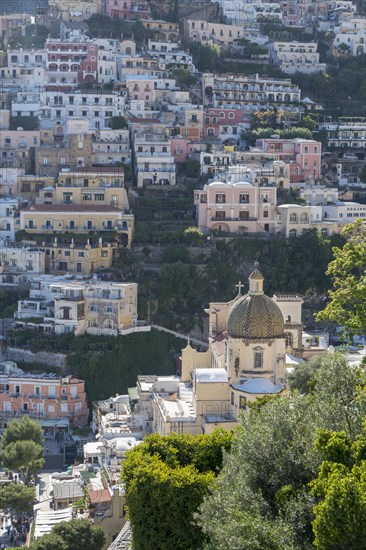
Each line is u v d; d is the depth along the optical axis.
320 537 103.44
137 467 147.00
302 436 122.94
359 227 171.25
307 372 185.38
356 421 122.38
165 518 141.00
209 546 118.31
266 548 107.56
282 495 116.00
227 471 125.75
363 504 101.75
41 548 168.25
